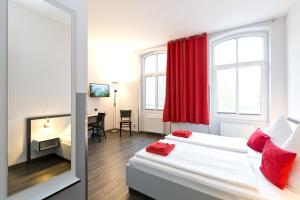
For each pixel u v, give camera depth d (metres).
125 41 4.58
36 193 1.08
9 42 0.94
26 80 1.05
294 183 1.38
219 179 1.55
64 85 1.30
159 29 3.76
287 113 3.16
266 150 1.71
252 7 2.84
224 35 3.95
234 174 1.61
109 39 4.40
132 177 2.10
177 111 4.54
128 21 3.30
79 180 1.37
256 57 3.75
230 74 4.05
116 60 5.98
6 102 0.93
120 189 2.22
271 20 3.33
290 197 1.30
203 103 4.16
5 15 0.92
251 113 3.79
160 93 5.32
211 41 4.18
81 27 1.45
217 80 4.23
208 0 2.59
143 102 5.66
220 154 2.14
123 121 5.37
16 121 0.99
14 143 0.98
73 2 1.36
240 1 2.64
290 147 1.54
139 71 5.61
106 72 5.82
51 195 1.14
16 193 0.97
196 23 3.45
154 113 5.42
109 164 3.03
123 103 5.95
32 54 1.09
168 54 4.64
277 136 2.16
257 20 3.35
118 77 6.00
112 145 4.18
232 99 4.03
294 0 2.64
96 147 4.02
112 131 5.80
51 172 1.19
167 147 2.24
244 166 1.78
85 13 1.49
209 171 1.67
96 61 5.47
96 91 5.32
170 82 4.69
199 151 2.25
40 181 1.12
